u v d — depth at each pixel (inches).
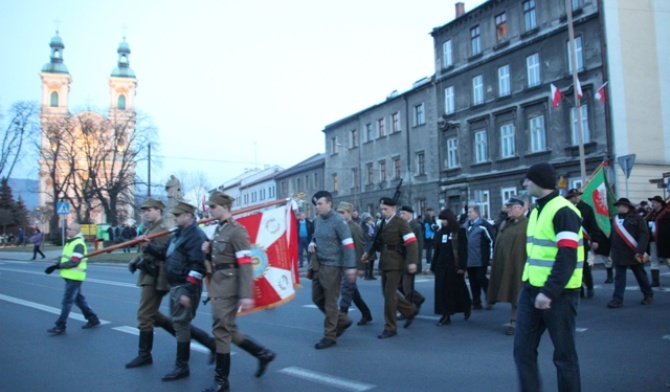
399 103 1521.9
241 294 199.6
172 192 802.2
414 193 1439.5
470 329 311.1
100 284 605.0
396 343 276.4
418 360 239.1
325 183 1967.3
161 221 253.0
